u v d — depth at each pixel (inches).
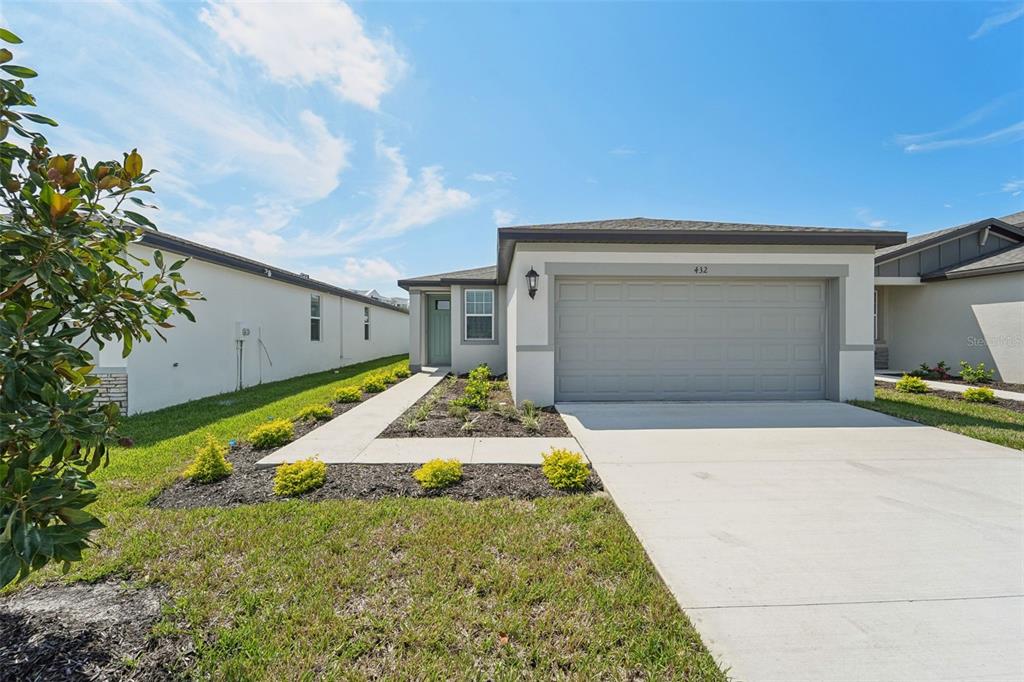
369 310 831.7
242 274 458.9
